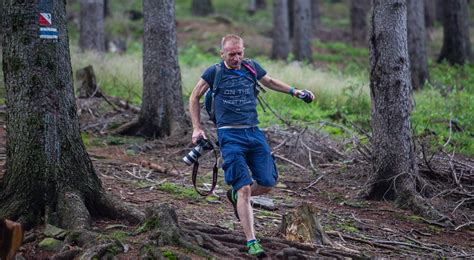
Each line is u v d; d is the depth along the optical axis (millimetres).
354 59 31125
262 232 8180
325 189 11188
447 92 21125
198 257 6586
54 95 7551
